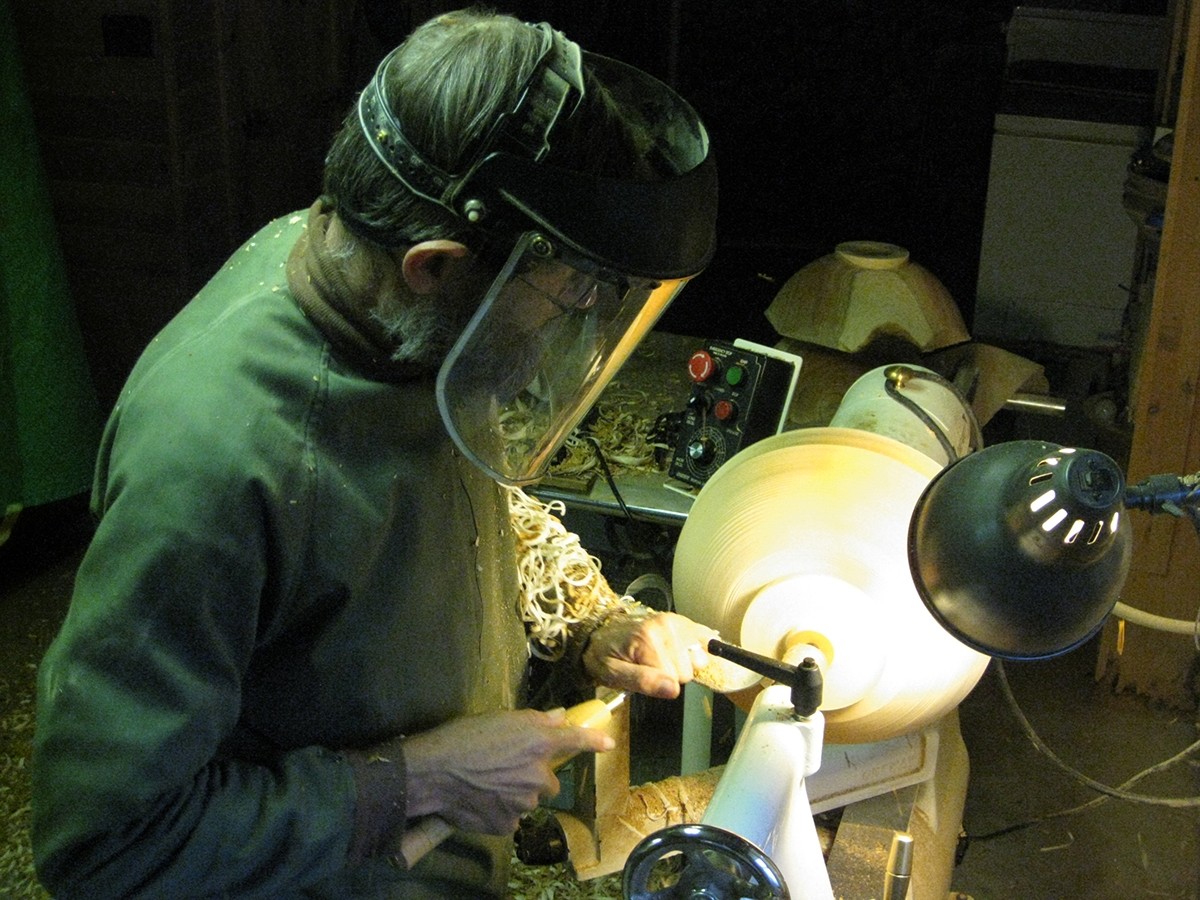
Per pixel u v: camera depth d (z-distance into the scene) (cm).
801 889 123
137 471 106
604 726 138
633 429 266
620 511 242
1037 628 106
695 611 151
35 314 326
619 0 496
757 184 573
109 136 345
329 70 409
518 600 148
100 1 331
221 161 363
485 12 117
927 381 199
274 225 131
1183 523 278
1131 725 298
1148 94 414
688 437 246
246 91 369
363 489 114
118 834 105
